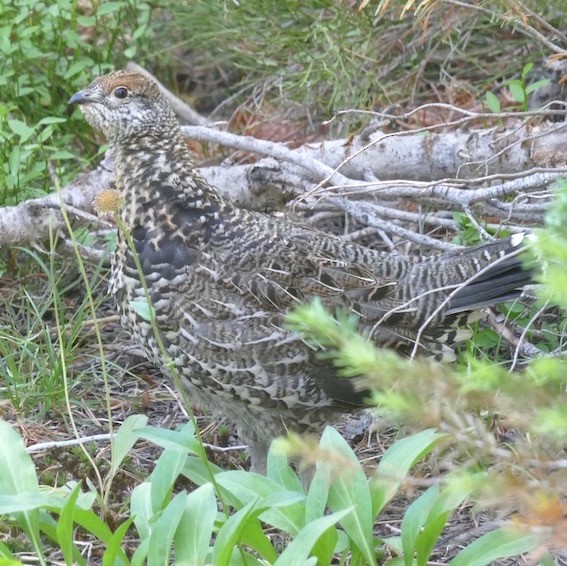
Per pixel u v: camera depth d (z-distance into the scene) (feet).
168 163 27.35
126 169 27.58
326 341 17.49
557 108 38.09
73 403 31.30
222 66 48.98
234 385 26.27
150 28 45.73
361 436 30.09
